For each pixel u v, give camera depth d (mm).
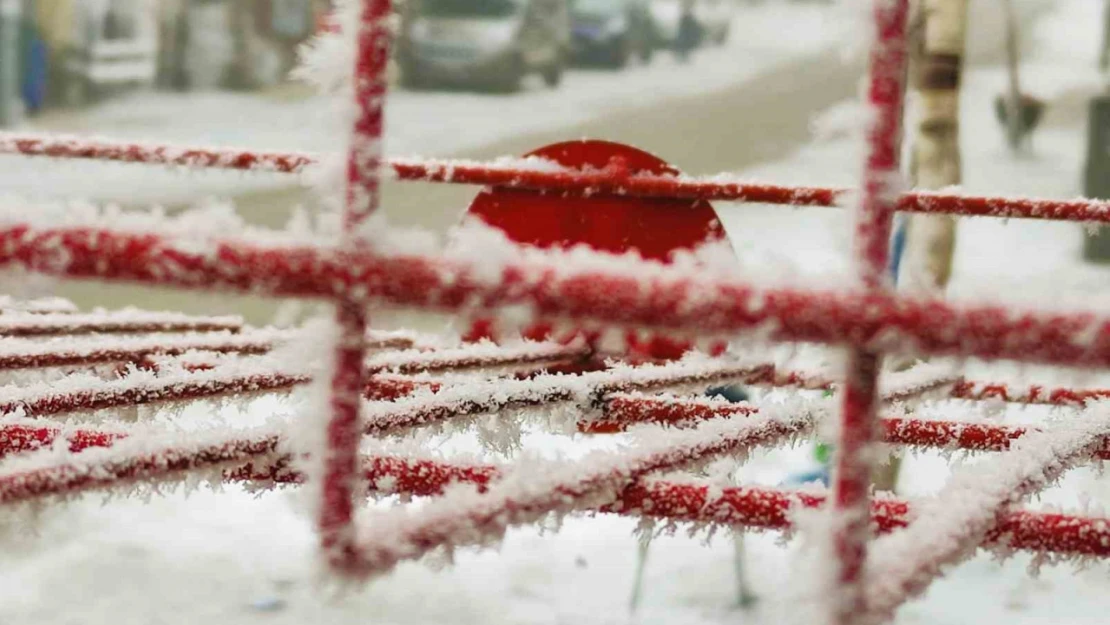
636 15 26828
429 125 19531
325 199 1359
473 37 22266
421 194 14422
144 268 1284
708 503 2035
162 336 3463
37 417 2406
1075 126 21391
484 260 1313
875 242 1327
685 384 2818
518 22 22609
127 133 19078
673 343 3207
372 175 1355
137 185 15289
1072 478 6301
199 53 22859
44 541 5812
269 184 15398
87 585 5367
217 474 1972
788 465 6816
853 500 1396
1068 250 13453
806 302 1302
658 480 2062
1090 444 2355
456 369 2941
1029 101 19422
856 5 1383
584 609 5293
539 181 3332
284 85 23406
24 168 16234
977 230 14492
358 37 1383
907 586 1559
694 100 22797
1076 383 1333
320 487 1436
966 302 1290
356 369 1410
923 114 5879
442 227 12398
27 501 1812
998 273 12492
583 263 1327
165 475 1912
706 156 17422
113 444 1989
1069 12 31969
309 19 23500
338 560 1449
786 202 3283
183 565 5637
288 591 5410
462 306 1316
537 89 23484
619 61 26234
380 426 2275
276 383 2607
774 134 19250
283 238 1326
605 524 6367
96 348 3041
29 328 3352
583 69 26141
